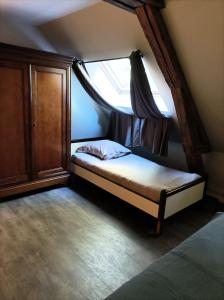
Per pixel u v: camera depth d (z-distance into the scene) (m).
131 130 3.95
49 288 1.81
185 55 2.30
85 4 2.39
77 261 2.09
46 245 2.27
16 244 2.26
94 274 1.96
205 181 3.01
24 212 2.82
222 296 1.08
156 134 3.40
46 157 3.24
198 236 1.53
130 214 2.91
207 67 2.28
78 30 2.96
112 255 2.19
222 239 1.51
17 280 1.87
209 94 2.56
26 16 2.96
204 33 2.01
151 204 2.53
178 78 2.47
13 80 2.74
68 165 3.52
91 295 1.77
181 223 2.79
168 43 2.22
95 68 3.78
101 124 4.35
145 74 2.75
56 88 3.12
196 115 2.90
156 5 1.94
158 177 2.87
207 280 1.18
